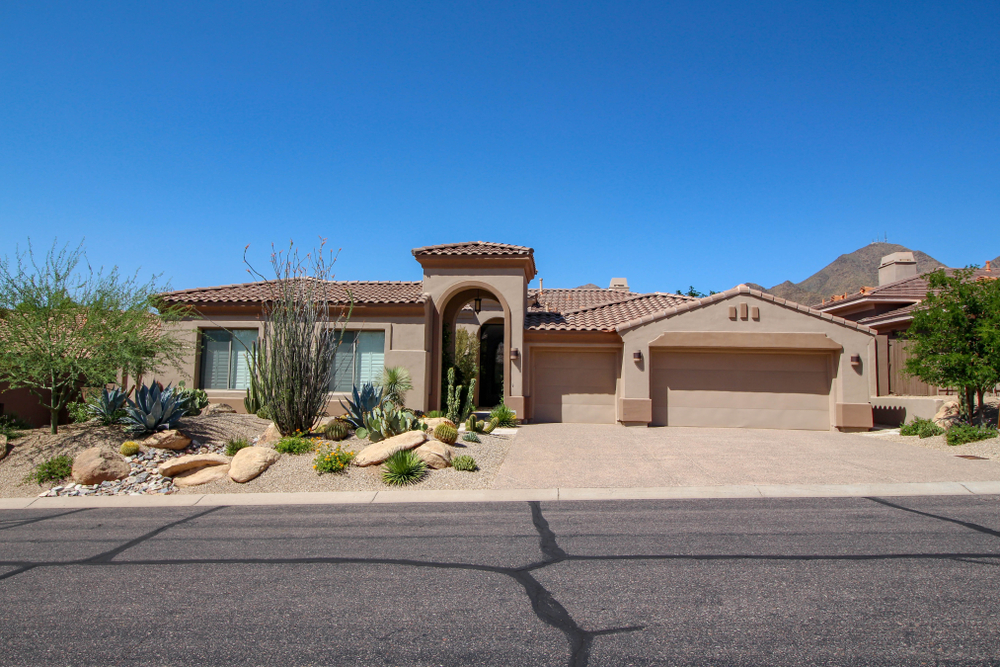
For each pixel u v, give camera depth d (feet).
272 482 40.70
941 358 51.78
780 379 67.67
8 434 49.11
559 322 73.41
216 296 70.69
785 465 43.65
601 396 71.56
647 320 68.03
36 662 16.34
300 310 51.70
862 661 15.61
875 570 22.24
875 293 92.32
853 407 64.23
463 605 19.80
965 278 53.57
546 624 18.22
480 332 94.38
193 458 43.14
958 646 16.31
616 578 21.97
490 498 36.04
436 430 47.65
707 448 50.96
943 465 42.68
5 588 22.00
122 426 51.01
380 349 69.10
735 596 20.04
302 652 16.74
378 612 19.34
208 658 16.46
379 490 38.70
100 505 36.94
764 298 67.46
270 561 24.72
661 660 15.87
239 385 69.00
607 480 39.91
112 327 51.31
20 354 47.88
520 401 68.95
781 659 15.78
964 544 25.16
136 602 20.49
